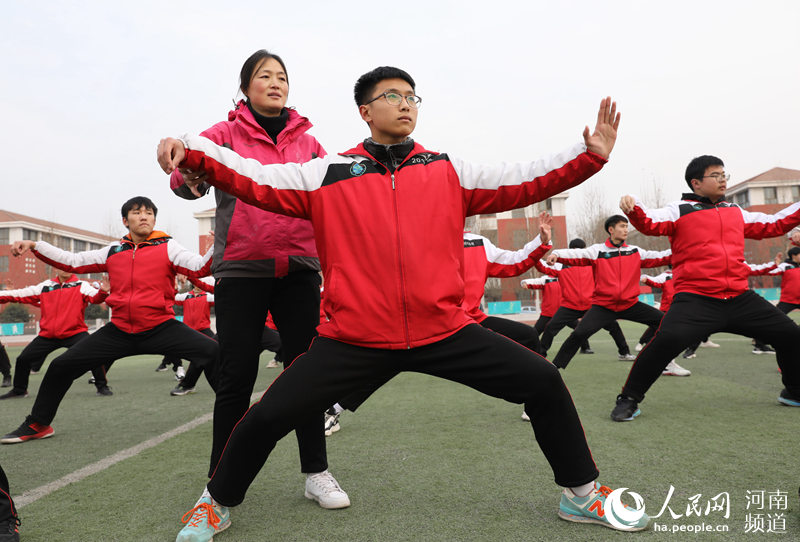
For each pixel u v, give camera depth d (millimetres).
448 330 1853
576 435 1915
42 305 6215
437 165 1937
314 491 2311
